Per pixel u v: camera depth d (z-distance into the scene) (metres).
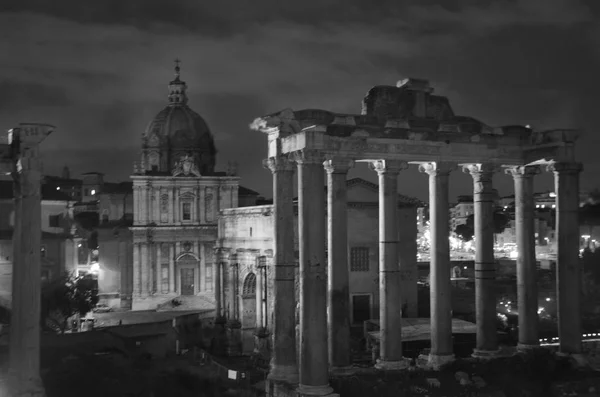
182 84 119.06
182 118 116.62
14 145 34.56
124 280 109.38
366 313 81.81
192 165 108.94
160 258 107.50
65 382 46.62
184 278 108.50
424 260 134.00
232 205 110.44
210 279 109.50
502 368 37.19
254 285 90.56
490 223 39.62
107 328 73.25
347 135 35.06
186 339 90.06
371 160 36.34
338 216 35.16
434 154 37.03
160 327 76.50
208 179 109.38
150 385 49.59
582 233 88.81
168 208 108.19
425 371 36.78
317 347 32.12
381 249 37.09
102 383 47.59
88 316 96.81
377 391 33.38
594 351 44.16
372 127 35.38
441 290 37.84
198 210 109.25
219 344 89.44
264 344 81.50
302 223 32.66
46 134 33.59
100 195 117.12
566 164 38.75
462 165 40.50
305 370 32.19
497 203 172.88
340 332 35.59
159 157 114.75
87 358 53.38
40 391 32.62
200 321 95.81
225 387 52.28
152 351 70.75
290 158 33.47
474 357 39.00
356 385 33.66
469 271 123.88
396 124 35.97
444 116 38.75
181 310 104.12
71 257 104.00
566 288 39.16
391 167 36.59
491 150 38.66
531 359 37.75
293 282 34.75
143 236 106.81
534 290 40.38
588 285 85.50
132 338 69.25
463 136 37.84
